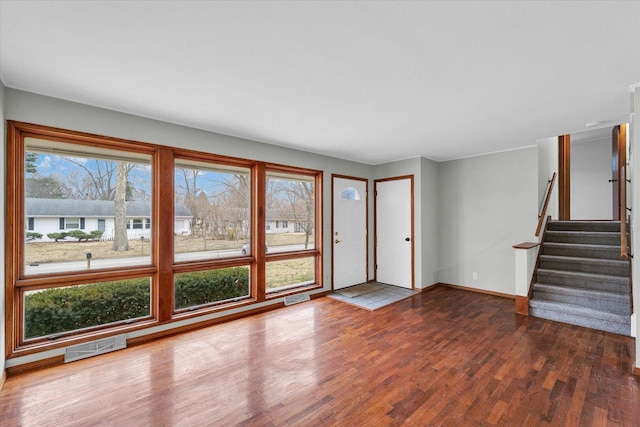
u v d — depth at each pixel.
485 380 2.27
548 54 1.89
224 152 3.62
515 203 4.45
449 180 5.19
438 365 2.50
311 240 4.70
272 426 1.79
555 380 2.26
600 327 3.22
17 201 2.42
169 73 2.13
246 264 3.85
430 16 1.52
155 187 3.14
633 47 1.79
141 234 3.08
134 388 2.18
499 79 2.23
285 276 4.34
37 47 1.79
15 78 2.20
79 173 2.76
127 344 2.88
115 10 1.47
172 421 1.84
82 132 2.65
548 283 3.93
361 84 2.32
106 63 1.99
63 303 2.68
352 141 4.02
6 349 2.31
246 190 3.95
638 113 2.32
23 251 2.48
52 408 1.96
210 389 2.17
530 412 1.91
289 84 2.32
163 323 3.10
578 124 3.31
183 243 3.38
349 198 5.23
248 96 2.54
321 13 1.50
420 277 4.84
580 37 1.70
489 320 3.54
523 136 3.80
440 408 1.95
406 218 5.07
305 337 3.07
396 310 3.93
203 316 3.38
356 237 5.29
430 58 1.94
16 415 1.89
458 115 3.02
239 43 1.77
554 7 1.45
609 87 2.37
